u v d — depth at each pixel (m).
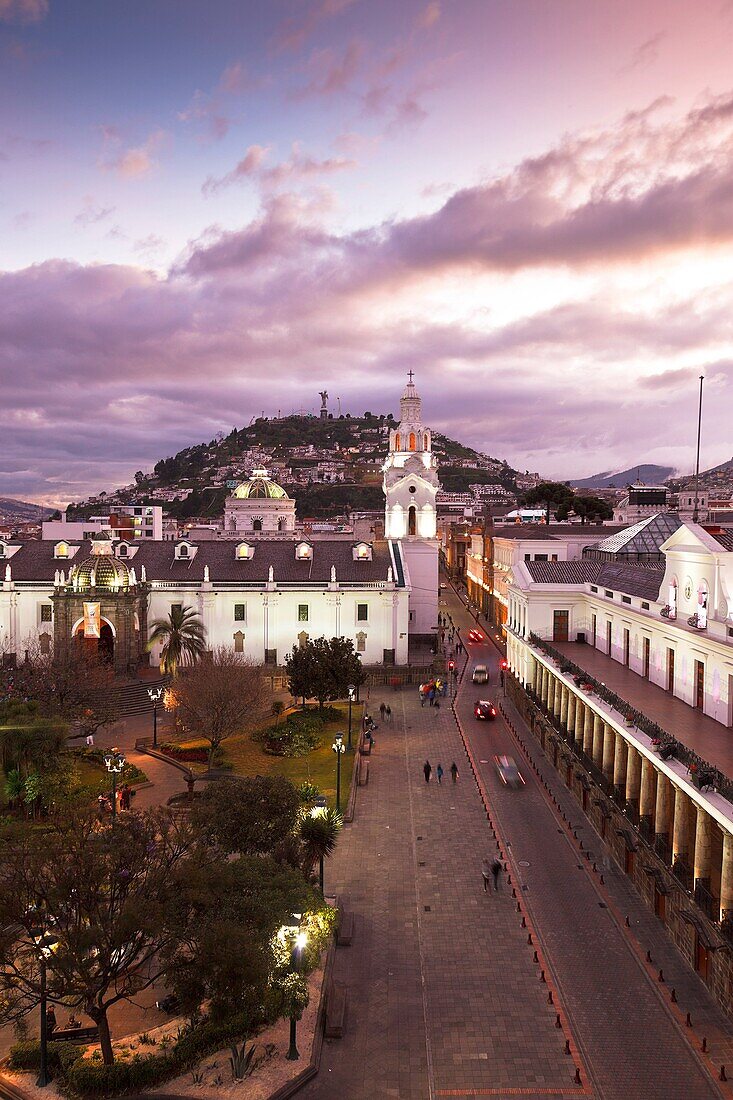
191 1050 24.16
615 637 56.31
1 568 84.81
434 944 31.97
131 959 23.66
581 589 65.12
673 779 31.94
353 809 46.50
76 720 57.88
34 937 22.58
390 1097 23.20
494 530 121.50
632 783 39.59
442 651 97.25
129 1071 22.86
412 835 43.16
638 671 50.84
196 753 55.53
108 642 79.06
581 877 38.47
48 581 81.31
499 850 41.38
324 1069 24.38
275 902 25.00
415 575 99.50
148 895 23.41
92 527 114.94
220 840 30.86
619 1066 24.70
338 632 82.94
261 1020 25.88
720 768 31.17
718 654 38.06
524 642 66.12
